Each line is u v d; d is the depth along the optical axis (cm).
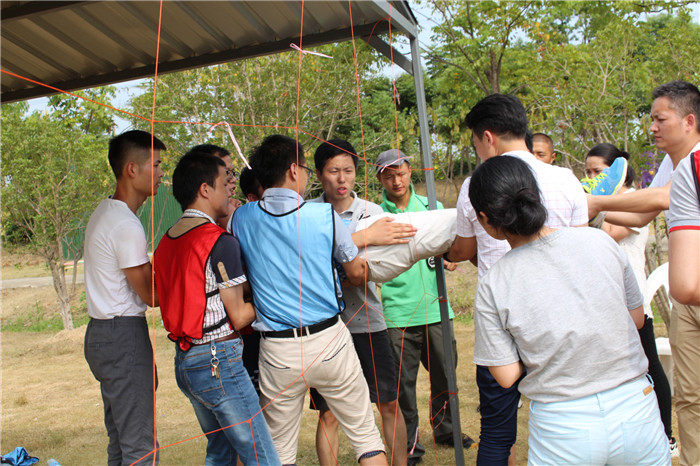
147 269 237
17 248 1242
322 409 283
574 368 162
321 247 226
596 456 161
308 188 745
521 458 311
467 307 788
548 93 765
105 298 233
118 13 290
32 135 835
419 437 366
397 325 326
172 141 739
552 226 205
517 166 171
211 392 219
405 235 249
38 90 370
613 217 274
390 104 1038
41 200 845
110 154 249
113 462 249
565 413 163
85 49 327
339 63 778
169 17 298
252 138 746
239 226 236
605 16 830
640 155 647
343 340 234
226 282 217
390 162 323
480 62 854
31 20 289
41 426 424
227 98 744
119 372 233
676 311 271
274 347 228
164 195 841
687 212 177
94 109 820
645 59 838
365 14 292
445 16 848
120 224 232
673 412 358
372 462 238
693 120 247
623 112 700
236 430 219
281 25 314
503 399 221
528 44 856
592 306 163
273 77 746
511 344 173
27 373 611
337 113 793
